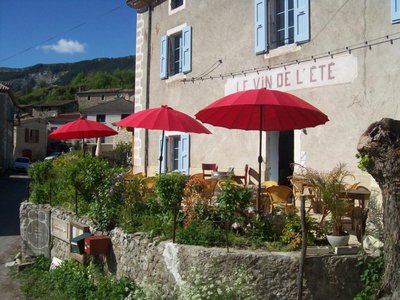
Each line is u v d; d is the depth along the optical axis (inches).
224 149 461.7
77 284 298.4
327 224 246.8
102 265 307.3
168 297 234.2
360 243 243.8
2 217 669.3
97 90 2753.4
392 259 209.2
